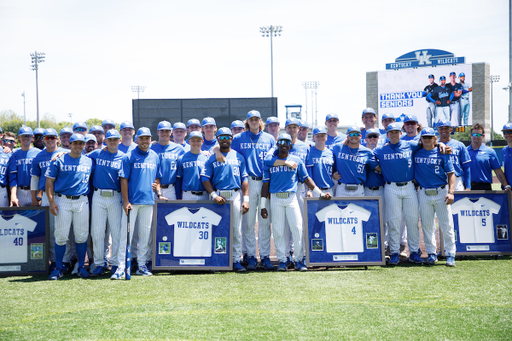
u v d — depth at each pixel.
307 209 6.87
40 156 7.00
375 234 6.83
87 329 4.34
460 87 31.91
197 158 7.03
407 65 33.88
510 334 4.11
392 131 6.90
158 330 4.30
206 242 6.80
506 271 6.41
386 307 4.89
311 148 7.32
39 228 6.81
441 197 6.91
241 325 4.40
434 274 6.33
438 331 4.20
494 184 20.84
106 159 6.63
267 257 7.09
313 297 5.29
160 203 6.87
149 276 6.54
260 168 7.11
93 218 6.61
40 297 5.43
